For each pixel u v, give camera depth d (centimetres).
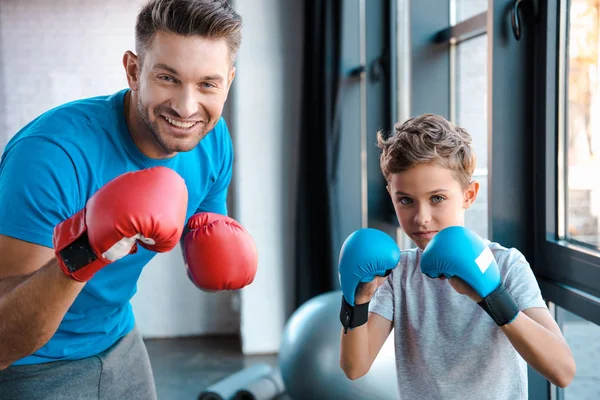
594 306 178
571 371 128
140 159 163
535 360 127
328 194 396
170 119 144
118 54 472
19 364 161
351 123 397
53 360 165
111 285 170
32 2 465
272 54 439
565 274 195
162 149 163
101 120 157
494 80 206
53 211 138
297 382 280
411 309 150
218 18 139
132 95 156
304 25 410
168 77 141
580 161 196
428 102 303
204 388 381
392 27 342
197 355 445
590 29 188
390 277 156
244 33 436
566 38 201
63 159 144
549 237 205
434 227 141
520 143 208
